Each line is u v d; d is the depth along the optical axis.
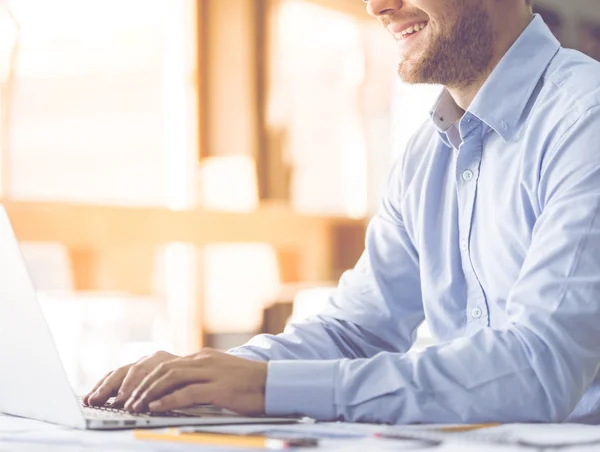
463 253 1.40
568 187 1.15
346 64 4.12
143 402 1.02
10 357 1.07
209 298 3.56
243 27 3.66
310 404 1.04
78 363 3.22
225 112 3.62
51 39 3.10
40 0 3.06
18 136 3.03
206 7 3.54
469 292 1.39
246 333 3.72
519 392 1.02
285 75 3.86
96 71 3.24
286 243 3.72
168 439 0.82
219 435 0.83
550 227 1.13
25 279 0.96
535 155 1.27
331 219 3.95
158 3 3.41
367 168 4.20
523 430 0.90
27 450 0.77
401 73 1.48
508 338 1.05
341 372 1.05
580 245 1.09
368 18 4.14
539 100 1.29
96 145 3.25
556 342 1.04
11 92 3.00
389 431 0.89
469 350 1.04
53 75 3.12
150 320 3.38
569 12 4.23
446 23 1.40
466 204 1.39
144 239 3.17
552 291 1.07
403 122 4.25
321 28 4.01
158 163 3.45
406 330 1.56
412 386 1.02
